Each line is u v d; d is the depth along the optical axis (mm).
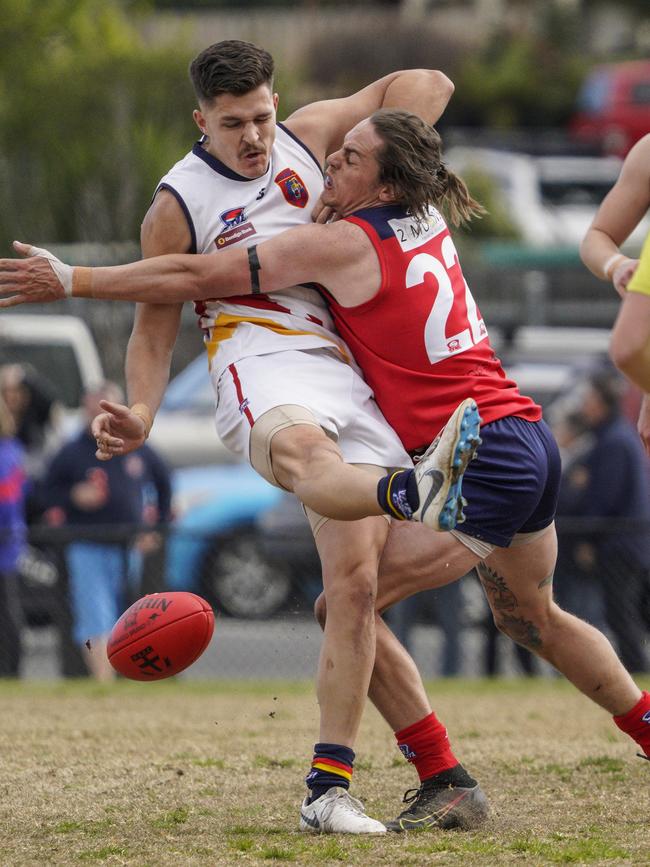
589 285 73375
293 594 42312
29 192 75438
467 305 17922
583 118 107125
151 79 80250
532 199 88812
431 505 15367
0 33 81188
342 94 107812
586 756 22828
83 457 38625
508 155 92750
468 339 17703
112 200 74000
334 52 129000
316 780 17438
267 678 40031
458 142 104000
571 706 29438
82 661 37469
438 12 141375
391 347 17531
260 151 17750
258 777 21359
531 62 135500
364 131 17609
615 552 36062
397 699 17750
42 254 17469
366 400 17719
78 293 17484
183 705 30250
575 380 47531
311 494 16266
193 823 18266
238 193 17938
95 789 20422
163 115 79938
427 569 17312
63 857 16391
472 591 38625
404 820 17609
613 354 16281
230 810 19078
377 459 17438
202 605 17719
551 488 17859
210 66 17578
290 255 17375
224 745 24250
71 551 37156
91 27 85312
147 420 17828
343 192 17719
